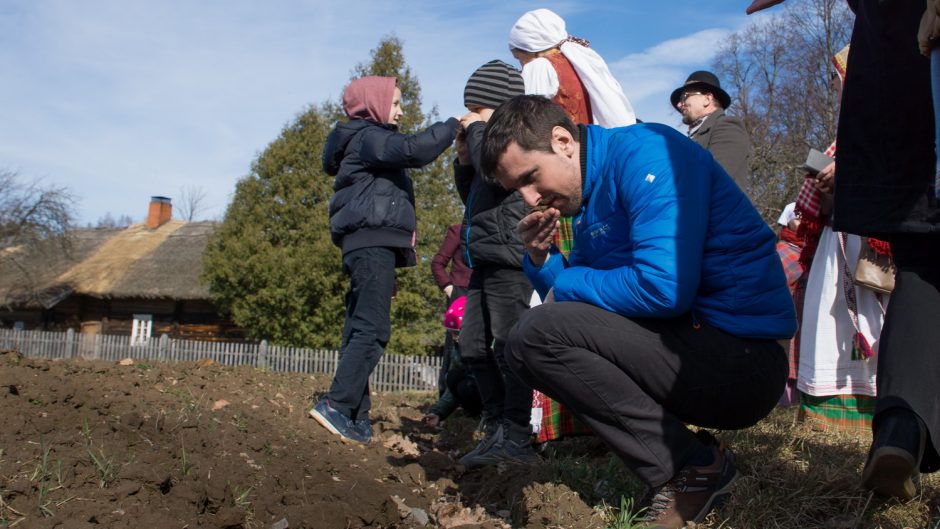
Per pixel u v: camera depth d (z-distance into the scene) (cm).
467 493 330
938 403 200
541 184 256
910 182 220
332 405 412
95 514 222
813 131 2845
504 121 251
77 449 274
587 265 277
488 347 403
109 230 3603
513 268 371
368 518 268
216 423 370
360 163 428
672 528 248
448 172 2612
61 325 3158
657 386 248
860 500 262
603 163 254
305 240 2366
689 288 233
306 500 274
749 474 295
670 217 236
